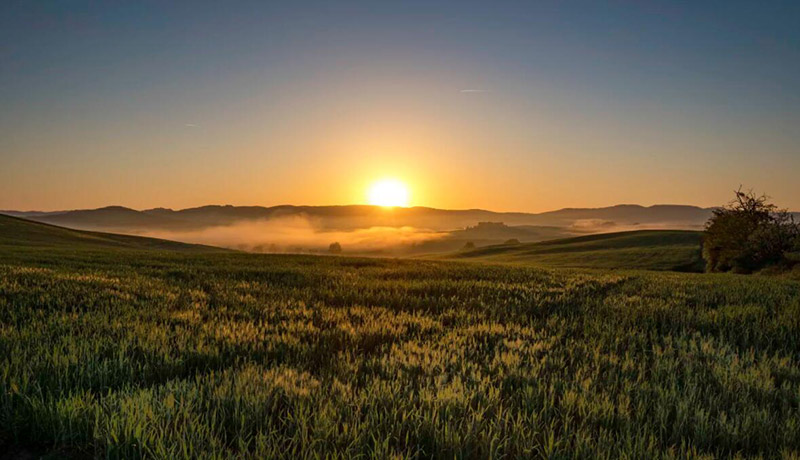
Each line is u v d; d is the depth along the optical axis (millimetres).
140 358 5457
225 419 3801
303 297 11891
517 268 27609
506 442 3449
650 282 18203
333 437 3484
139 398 3863
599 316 9359
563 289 14805
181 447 3172
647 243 99938
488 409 4121
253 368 5020
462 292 13625
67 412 3605
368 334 7359
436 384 4684
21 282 11594
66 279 12664
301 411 3779
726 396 4523
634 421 3936
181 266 22328
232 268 21172
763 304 10938
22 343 5637
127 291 11250
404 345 6508
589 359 6074
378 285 15078
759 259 48906
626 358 5984
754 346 6996
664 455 3240
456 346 6570
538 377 5129
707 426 3797
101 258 26875
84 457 3285
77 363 4852
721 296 12922
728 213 54188
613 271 29203
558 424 3980
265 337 6824
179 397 4098
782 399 4555
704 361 6121
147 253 36594
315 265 26016
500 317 9609
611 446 3418
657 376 5199
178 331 6871
